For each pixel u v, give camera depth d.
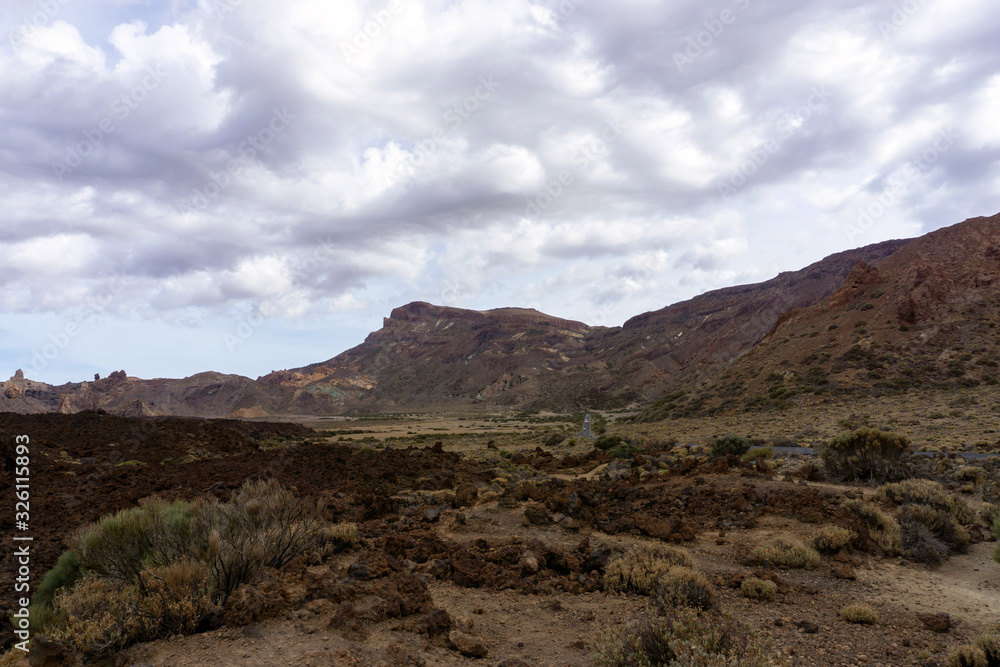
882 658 6.47
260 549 8.42
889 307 86.62
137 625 6.40
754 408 72.75
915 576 9.95
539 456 32.66
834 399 67.44
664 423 76.00
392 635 6.89
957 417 45.88
